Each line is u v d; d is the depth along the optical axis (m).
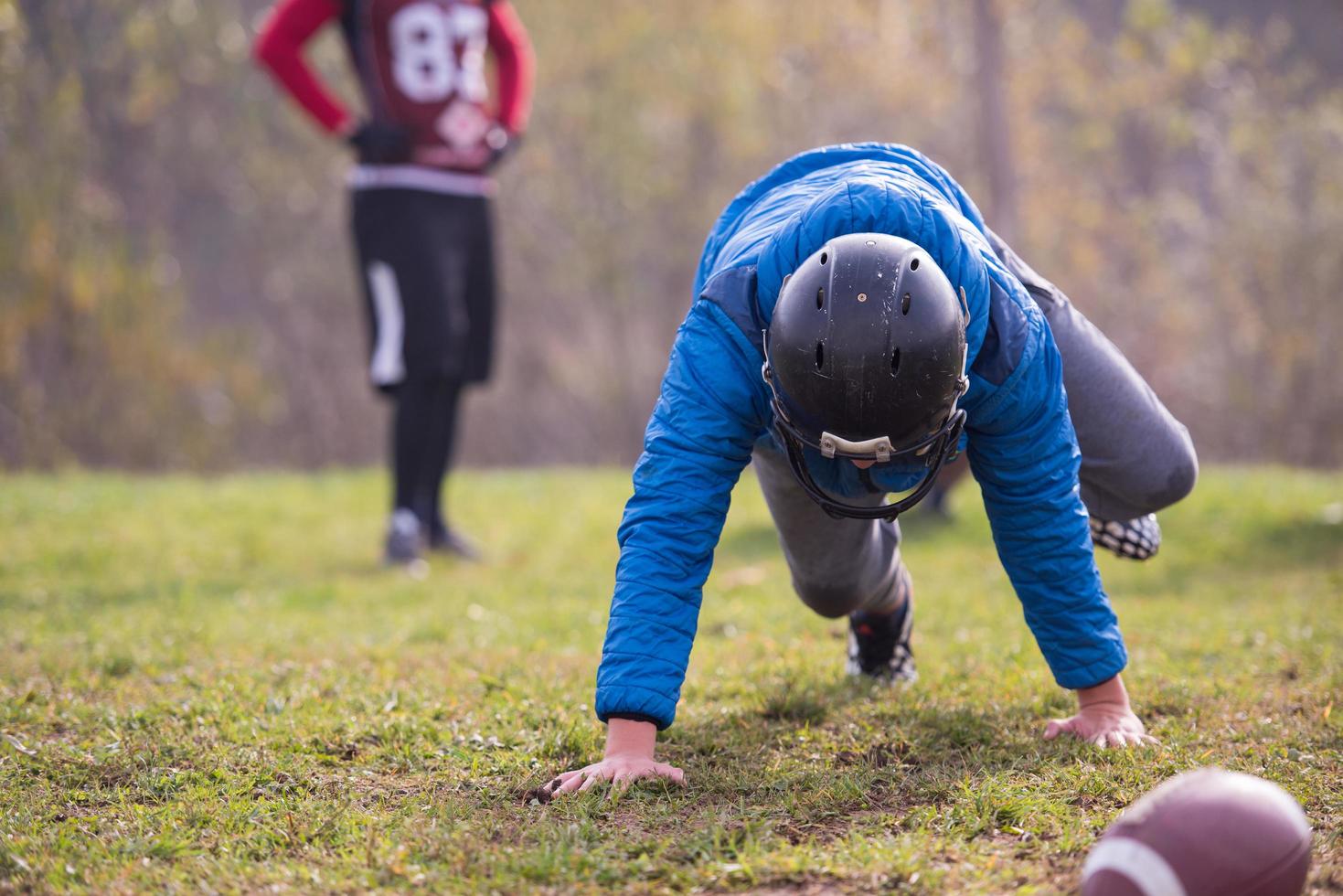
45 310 21.97
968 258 3.15
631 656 3.24
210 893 2.87
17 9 22.06
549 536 10.45
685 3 27.45
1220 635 5.62
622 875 2.89
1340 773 3.54
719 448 3.21
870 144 3.78
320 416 31.31
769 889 2.85
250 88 27.69
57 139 23.14
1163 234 31.69
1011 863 2.95
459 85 8.79
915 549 9.51
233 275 31.14
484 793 3.48
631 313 32.00
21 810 3.39
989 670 4.86
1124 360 3.88
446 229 8.77
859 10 26.41
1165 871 2.38
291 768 3.74
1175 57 27.69
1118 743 3.68
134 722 4.23
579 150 28.81
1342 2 37.41
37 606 7.32
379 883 2.92
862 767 3.61
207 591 8.05
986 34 21.81
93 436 24.64
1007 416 3.26
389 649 5.54
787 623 6.10
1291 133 29.12
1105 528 4.19
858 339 2.86
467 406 32.28
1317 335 28.11
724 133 28.67
